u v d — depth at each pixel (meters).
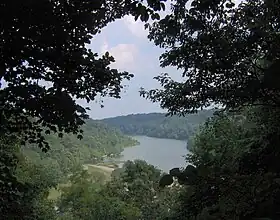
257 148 4.50
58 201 30.70
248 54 5.31
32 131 5.71
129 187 30.97
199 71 6.13
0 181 5.33
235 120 10.06
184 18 4.99
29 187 5.42
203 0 4.49
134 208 27.88
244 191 1.88
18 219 5.82
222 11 5.02
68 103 5.42
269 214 1.75
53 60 5.04
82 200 29.78
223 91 6.06
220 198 1.94
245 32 5.27
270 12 4.76
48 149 5.96
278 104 5.24
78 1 4.76
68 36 5.01
